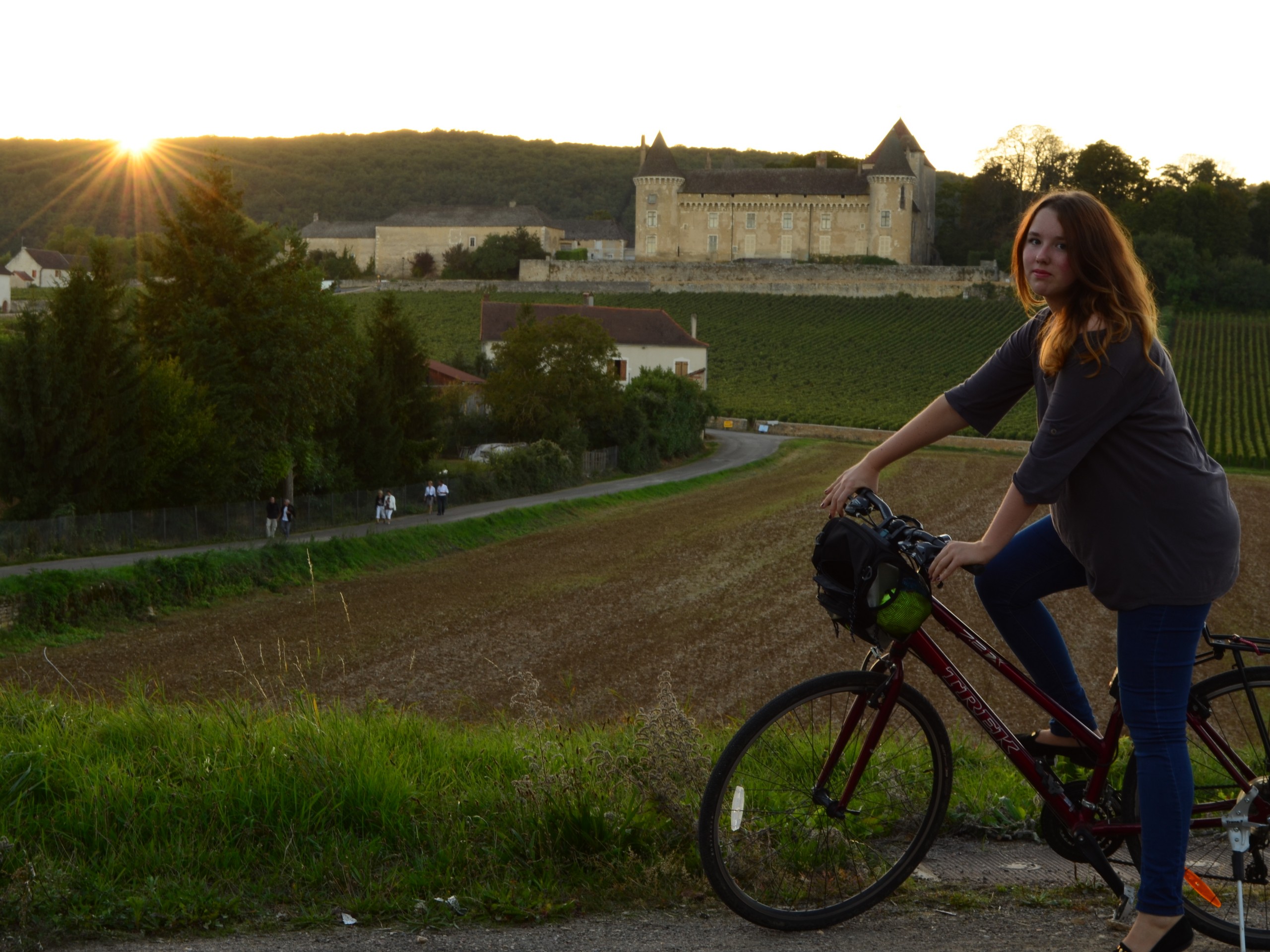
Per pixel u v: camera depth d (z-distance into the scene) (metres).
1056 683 3.32
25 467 30.70
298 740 4.16
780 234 154.00
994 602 3.32
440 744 4.57
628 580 30.61
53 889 3.08
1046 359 2.90
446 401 58.94
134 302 36.78
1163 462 2.83
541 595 28.05
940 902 3.34
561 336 57.34
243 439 36.28
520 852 3.49
